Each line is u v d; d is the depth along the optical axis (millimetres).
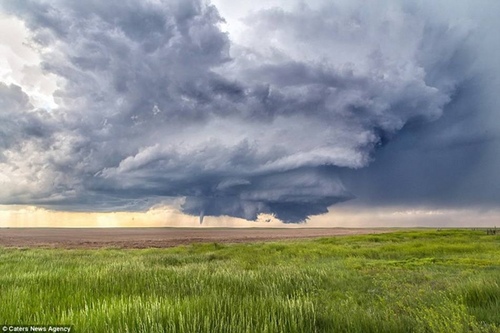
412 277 12141
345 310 6152
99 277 9109
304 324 5051
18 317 5188
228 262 18562
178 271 11367
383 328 5117
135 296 6613
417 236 42656
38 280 8914
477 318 6371
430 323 5285
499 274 10656
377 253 23406
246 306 5629
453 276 12344
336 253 24016
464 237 40031
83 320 4883
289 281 9766
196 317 4855
